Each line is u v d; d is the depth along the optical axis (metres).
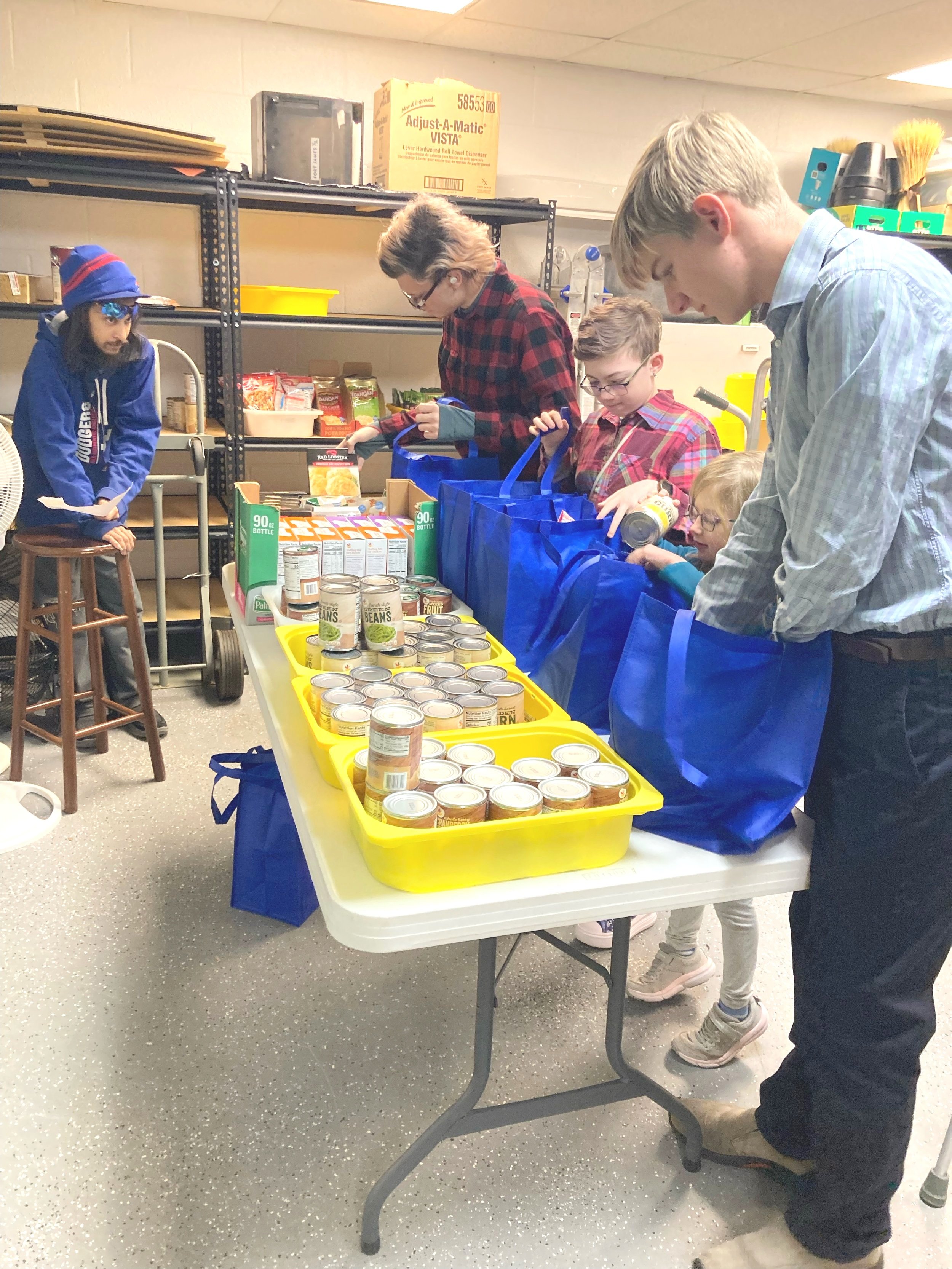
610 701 1.22
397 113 3.51
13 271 3.36
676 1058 1.82
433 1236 1.44
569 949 1.67
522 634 1.60
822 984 1.22
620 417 2.14
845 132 4.89
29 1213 1.45
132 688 3.19
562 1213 1.48
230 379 3.50
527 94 4.22
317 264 4.12
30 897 2.26
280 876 2.18
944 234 4.39
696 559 1.63
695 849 1.16
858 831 1.13
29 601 2.65
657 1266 1.40
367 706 1.30
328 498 2.36
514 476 1.92
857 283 0.94
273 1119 1.65
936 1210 1.52
